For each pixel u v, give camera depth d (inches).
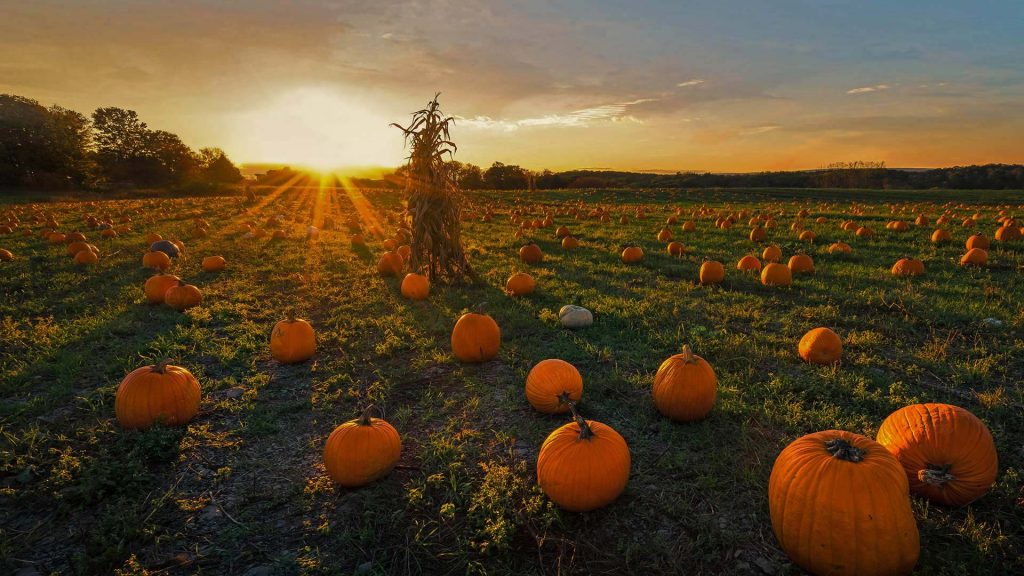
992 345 239.1
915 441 133.4
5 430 179.0
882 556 105.1
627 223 852.0
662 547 122.8
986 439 129.4
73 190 2532.0
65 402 202.2
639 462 158.1
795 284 372.2
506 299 350.3
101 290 384.8
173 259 519.5
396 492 147.3
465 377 225.1
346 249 605.3
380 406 200.7
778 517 117.0
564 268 462.9
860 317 293.3
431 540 128.0
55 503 141.8
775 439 166.7
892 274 398.3
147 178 3656.5
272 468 161.2
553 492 133.1
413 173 402.9
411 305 343.3
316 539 130.2
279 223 901.2
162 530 132.0
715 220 866.1
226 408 199.5
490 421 186.2
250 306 348.8
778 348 249.3
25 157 2559.1
